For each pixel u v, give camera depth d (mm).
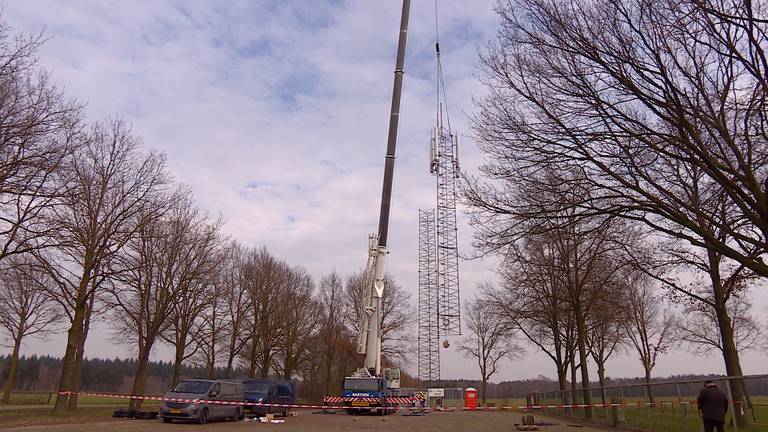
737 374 21000
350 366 64062
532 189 15180
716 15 11328
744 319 39219
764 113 12141
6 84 18391
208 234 39500
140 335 31766
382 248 35250
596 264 31469
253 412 30047
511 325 45281
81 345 31422
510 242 15672
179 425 23062
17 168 19469
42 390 84812
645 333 43125
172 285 32531
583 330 32281
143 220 28547
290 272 56156
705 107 13664
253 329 49562
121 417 26562
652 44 13164
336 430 22422
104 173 27656
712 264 22188
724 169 13180
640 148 14070
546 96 14555
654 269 21156
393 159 35969
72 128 21203
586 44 13469
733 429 14992
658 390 19766
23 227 21938
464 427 25922
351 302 63312
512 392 85250
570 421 31812
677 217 13969
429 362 64438
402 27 38312
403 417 34594
